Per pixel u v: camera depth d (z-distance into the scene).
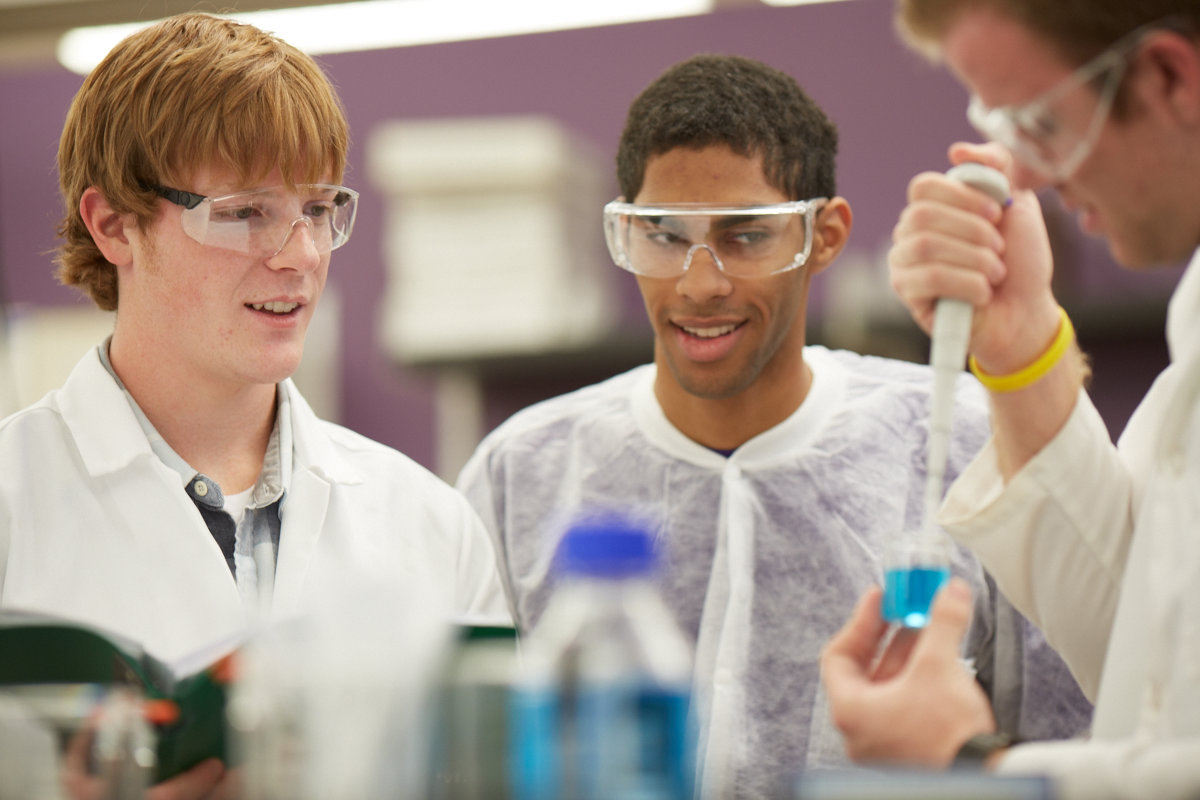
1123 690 1.11
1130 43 0.99
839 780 0.74
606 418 1.88
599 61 3.49
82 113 1.48
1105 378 3.06
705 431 1.79
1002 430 1.33
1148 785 0.84
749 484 1.75
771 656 1.69
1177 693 1.02
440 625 0.87
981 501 1.35
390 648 0.83
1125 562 1.28
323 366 3.54
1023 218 1.29
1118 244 1.09
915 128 3.26
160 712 0.90
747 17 3.38
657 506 1.79
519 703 0.87
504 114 3.55
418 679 0.83
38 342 3.45
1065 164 1.05
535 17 3.38
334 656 0.83
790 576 1.71
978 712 0.96
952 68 1.10
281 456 1.58
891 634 1.08
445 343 3.13
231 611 1.45
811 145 1.68
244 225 1.42
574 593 0.81
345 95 3.65
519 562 1.84
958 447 1.77
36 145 3.74
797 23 3.34
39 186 3.73
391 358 3.31
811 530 1.73
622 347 3.06
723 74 1.65
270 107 1.41
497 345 3.11
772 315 1.63
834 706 0.99
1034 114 1.03
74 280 1.60
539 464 1.89
